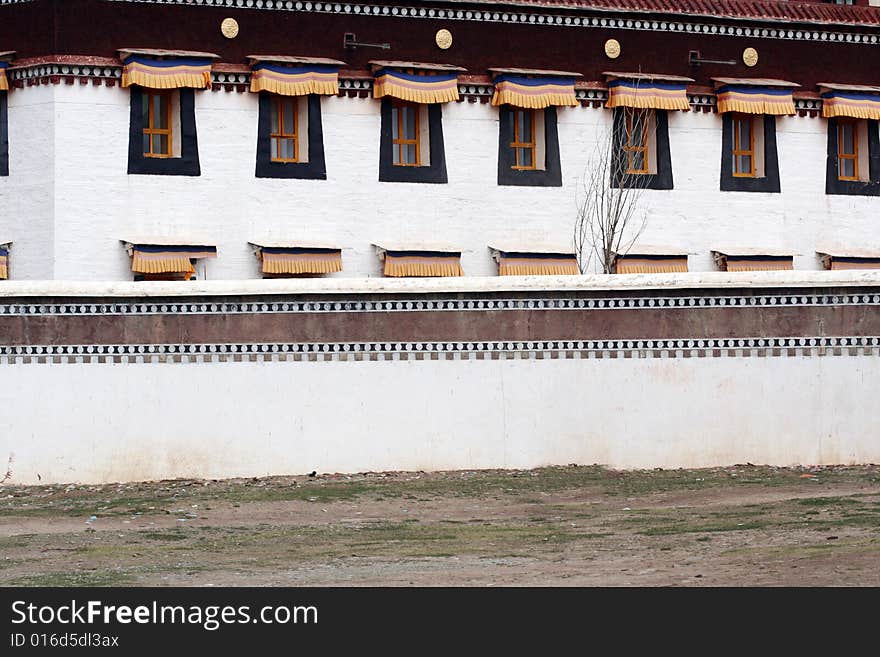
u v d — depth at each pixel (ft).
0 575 53.67
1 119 95.86
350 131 98.99
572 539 58.80
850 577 48.60
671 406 74.79
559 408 74.69
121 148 94.68
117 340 72.08
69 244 93.76
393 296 74.02
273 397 73.10
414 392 73.97
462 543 58.65
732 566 51.52
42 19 94.07
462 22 100.94
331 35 98.53
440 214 100.63
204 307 72.69
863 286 74.43
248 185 96.89
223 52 96.37
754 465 74.74
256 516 65.16
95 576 53.06
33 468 71.41
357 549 57.72
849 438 74.69
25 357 71.51
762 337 74.79
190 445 72.49
